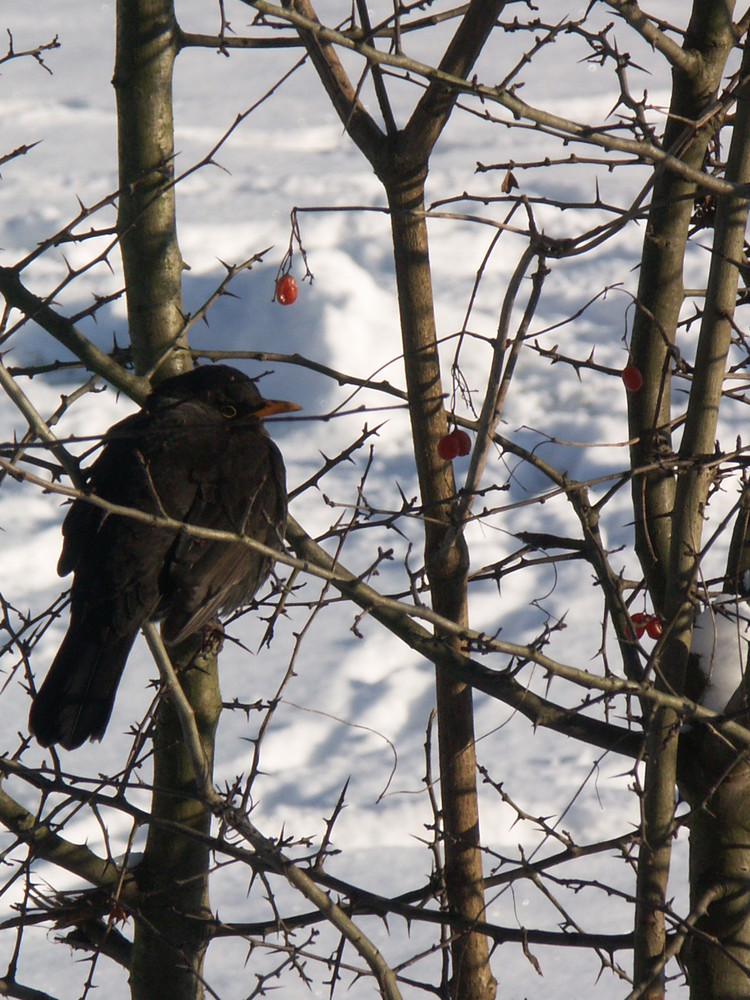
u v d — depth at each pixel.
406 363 6.05
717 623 6.00
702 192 5.12
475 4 5.43
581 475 14.88
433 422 6.02
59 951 9.19
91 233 6.04
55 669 6.29
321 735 11.41
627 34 27.16
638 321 6.00
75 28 30.19
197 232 19.42
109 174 21.78
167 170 6.39
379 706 11.77
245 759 11.11
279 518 6.52
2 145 23.66
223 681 12.12
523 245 19.12
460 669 5.75
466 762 6.24
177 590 6.37
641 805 5.24
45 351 17.30
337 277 17.84
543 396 16.05
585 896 9.50
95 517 6.59
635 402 6.06
